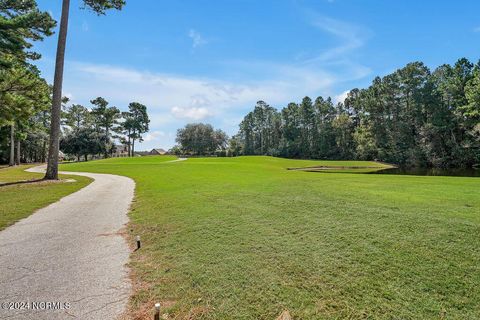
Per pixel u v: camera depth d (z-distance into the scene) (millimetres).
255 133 93250
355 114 73625
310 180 14508
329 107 77562
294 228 6082
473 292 3482
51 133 18062
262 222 6668
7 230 6848
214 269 4340
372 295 3496
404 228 5617
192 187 13055
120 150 94750
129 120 78875
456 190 10133
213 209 8234
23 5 19797
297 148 76188
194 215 7660
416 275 3902
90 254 5203
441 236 5109
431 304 3289
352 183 12828
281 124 87438
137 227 7027
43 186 15219
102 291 3809
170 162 43062
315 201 8562
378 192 9852
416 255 4453
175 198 10398
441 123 45906
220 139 95062
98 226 7230
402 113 56094
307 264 4355
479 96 30656
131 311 3324
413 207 7273
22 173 26266
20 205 9922
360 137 62469
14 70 16031
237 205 8617
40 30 18547
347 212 7055
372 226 5852
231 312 3266
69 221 7754
